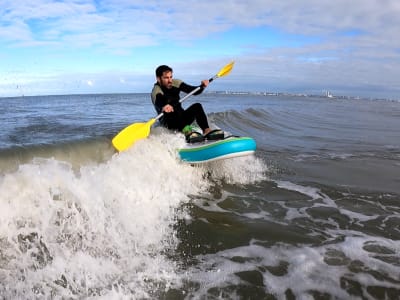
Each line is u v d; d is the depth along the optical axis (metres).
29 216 3.33
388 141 10.28
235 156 4.88
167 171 4.87
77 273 2.79
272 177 5.63
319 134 11.17
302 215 4.11
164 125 6.08
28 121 9.79
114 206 3.76
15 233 3.15
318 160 7.03
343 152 8.06
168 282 2.73
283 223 3.87
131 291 2.60
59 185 3.67
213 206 4.29
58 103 22.73
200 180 5.12
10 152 4.24
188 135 5.52
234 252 3.22
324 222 3.92
